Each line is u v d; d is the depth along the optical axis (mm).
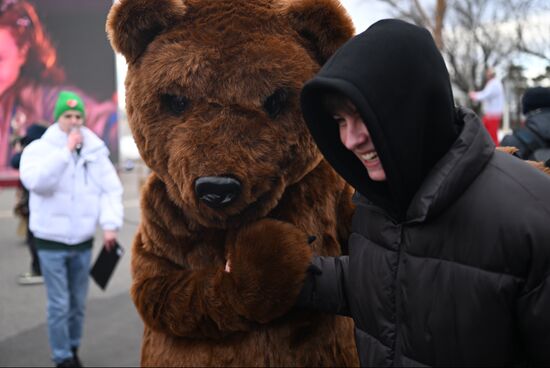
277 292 1619
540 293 1072
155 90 1739
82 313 3566
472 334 1131
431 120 1181
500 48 16328
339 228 1961
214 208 1639
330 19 1743
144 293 1812
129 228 8492
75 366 3406
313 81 1192
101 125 14023
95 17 13766
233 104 1693
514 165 1189
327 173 1918
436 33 13469
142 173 8383
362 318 1428
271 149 1697
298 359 1813
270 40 1719
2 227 8695
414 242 1226
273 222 1704
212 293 1687
